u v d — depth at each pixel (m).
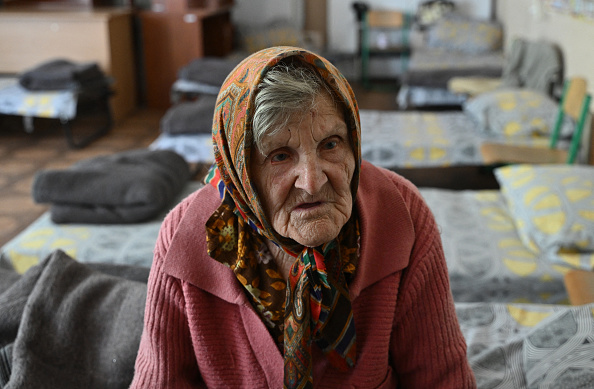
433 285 1.00
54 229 2.38
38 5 6.15
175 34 6.02
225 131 0.87
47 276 1.37
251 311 0.96
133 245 2.22
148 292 1.02
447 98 5.58
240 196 0.92
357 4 7.43
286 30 7.15
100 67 5.58
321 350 0.99
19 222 3.46
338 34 7.73
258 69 0.82
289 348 0.92
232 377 1.01
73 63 5.18
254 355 0.98
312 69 0.84
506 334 1.54
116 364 1.24
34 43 5.55
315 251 0.90
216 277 0.97
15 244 2.25
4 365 1.28
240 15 7.61
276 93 0.80
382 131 3.84
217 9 6.28
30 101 4.75
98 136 5.25
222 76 4.71
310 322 0.94
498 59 6.18
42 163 4.53
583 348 1.26
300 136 0.82
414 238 1.00
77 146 4.91
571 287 1.75
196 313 0.98
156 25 6.01
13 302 1.35
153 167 2.57
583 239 2.06
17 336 1.26
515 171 2.55
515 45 5.22
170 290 0.99
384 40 7.60
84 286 1.38
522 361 1.38
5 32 5.54
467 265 2.07
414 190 1.06
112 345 1.27
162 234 1.02
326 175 0.85
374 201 1.00
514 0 6.12
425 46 7.13
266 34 7.14
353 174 0.90
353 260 0.95
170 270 0.98
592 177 2.32
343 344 0.94
